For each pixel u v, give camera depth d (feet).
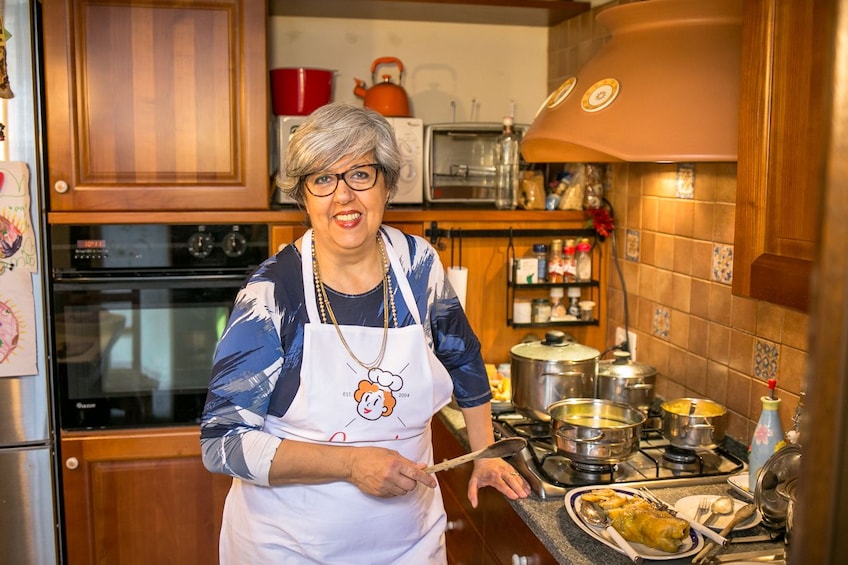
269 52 9.03
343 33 9.14
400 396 4.97
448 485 7.29
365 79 9.26
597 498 5.19
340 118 4.66
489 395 5.68
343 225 4.74
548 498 5.41
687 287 7.13
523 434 6.67
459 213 8.18
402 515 5.03
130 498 7.79
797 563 1.19
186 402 7.79
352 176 4.70
